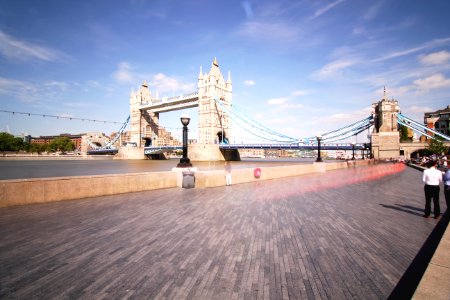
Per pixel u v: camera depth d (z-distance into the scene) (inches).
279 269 214.5
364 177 1047.0
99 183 539.2
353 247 263.4
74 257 233.0
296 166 1147.9
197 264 221.9
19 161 5374.0
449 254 200.5
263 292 180.5
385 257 239.3
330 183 825.5
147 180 625.3
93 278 197.0
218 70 5743.1
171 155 7810.0
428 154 3302.2
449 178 399.9
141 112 6929.1
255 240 281.6
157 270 210.7
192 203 477.1
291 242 276.5
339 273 208.5
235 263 224.7
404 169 1628.9
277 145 4232.3
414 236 298.0
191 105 5954.7
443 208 451.8
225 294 177.5
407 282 195.5
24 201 444.8
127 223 341.4
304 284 191.5
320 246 265.7
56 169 3021.7
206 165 3646.7
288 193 609.6
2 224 331.0
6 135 5989.2
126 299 170.9
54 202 471.2
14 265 216.1
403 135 4296.3
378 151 3528.5
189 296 174.9
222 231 311.9
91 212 399.9
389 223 351.9
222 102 5546.3
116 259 229.9
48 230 307.9
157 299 171.0
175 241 276.2
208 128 5487.2
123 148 6363.2
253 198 537.3
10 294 174.4
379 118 3745.1
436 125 4397.1
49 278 196.1
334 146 3838.6
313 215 393.7
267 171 949.2
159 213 398.3
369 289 185.8
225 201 499.8
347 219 371.6
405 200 526.9
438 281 161.9
